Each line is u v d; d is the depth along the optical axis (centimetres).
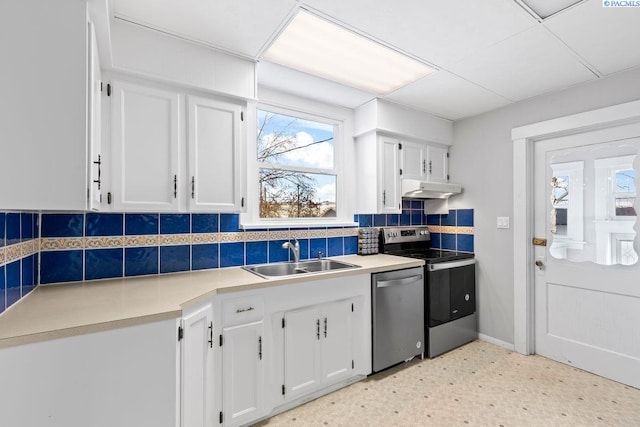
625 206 218
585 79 225
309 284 196
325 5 149
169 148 173
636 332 213
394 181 282
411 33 173
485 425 175
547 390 210
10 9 100
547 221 259
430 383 220
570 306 246
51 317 115
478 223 299
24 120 101
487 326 292
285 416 185
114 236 184
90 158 111
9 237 126
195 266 210
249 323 173
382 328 229
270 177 254
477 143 302
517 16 156
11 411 98
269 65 208
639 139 212
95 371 110
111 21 155
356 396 205
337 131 285
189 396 138
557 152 254
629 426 173
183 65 174
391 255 291
